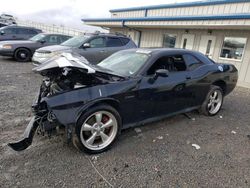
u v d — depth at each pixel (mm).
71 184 2447
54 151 3070
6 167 2664
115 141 3297
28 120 4023
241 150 3434
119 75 3447
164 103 3850
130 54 4156
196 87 4344
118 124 3246
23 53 11062
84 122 2914
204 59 4699
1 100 5020
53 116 2811
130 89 3293
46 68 3008
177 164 2938
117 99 3172
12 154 2941
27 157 2895
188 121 4520
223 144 3598
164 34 13945
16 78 7352
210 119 4719
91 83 3133
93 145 3088
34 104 3100
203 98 4648
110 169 2752
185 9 13359
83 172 2662
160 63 3846
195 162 3010
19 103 4895
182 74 4094
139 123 3652
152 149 3285
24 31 13992
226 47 10445
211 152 3311
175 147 3389
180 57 4199
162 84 3697
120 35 9000
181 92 4070
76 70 3039
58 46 8375
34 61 8352
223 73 4910
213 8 11516
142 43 15867
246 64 9633
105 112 3088
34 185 2395
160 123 4312
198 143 3576
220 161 3074
